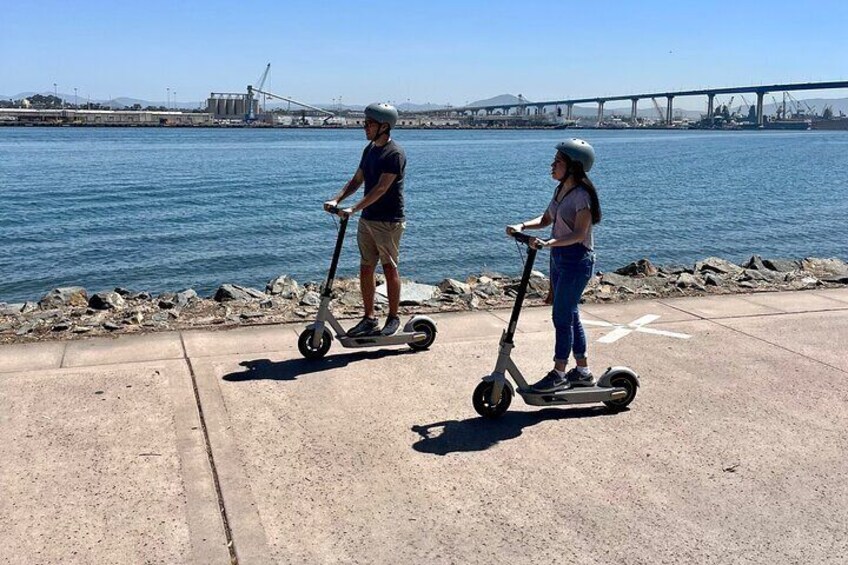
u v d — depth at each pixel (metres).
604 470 4.35
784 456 4.57
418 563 3.43
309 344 6.08
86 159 60.66
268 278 16.92
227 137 134.12
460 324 7.24
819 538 3.69
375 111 5.93
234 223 24.66
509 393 5.04
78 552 3.44
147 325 7.09
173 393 5.29
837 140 151.50
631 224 25.95
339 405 5.19
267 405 5.14
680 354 6.45
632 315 7.73
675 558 3.51
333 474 4.22
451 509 3.89
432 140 133.62
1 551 3.43
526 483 4.18
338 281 10.38
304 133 169.50
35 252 19.44
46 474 4.12
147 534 3.60
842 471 4.38
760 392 5.60
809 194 37.09
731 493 4.11
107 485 4.03
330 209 6.01
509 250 20.30
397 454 4.48
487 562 3.45
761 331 7.16
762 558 3.52
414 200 32.09
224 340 6.57
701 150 95.19
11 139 110.25
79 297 9.52
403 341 6.32
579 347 5.20
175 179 41.75
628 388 5.29
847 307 8.10
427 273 17.45
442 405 5.25
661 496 4.07
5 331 6.85
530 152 82.56
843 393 5.60
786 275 10.52
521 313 7.70
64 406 5.02
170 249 20.05
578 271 5.01
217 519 3.74
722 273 11.56
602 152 88.25
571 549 3.56
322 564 3.40
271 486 4.07
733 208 30.94
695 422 5.05
